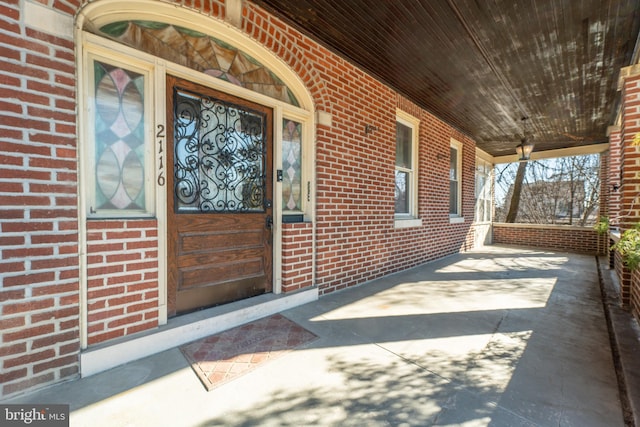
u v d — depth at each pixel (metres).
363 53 3.55
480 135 7.14
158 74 2.26
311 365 2.08
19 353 1.67
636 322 2.82
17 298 1.66
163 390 1.78
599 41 3.22
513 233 9.04
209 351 2.24
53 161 1.75
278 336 2.51
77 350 1.88
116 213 2.12
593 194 11.48
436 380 1.92
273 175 3.15
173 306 2.45
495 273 4.92
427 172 5.55
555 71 3.92
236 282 2.90
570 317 3.01
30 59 1.67
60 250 1.79
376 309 3.17
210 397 1.73
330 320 2.87
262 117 3.05
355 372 2.00
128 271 2.11
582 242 7.52
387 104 4.46
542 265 5.67
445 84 4.35
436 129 5.79
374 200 4.30
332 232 3.67
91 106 2.00
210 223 2.67
